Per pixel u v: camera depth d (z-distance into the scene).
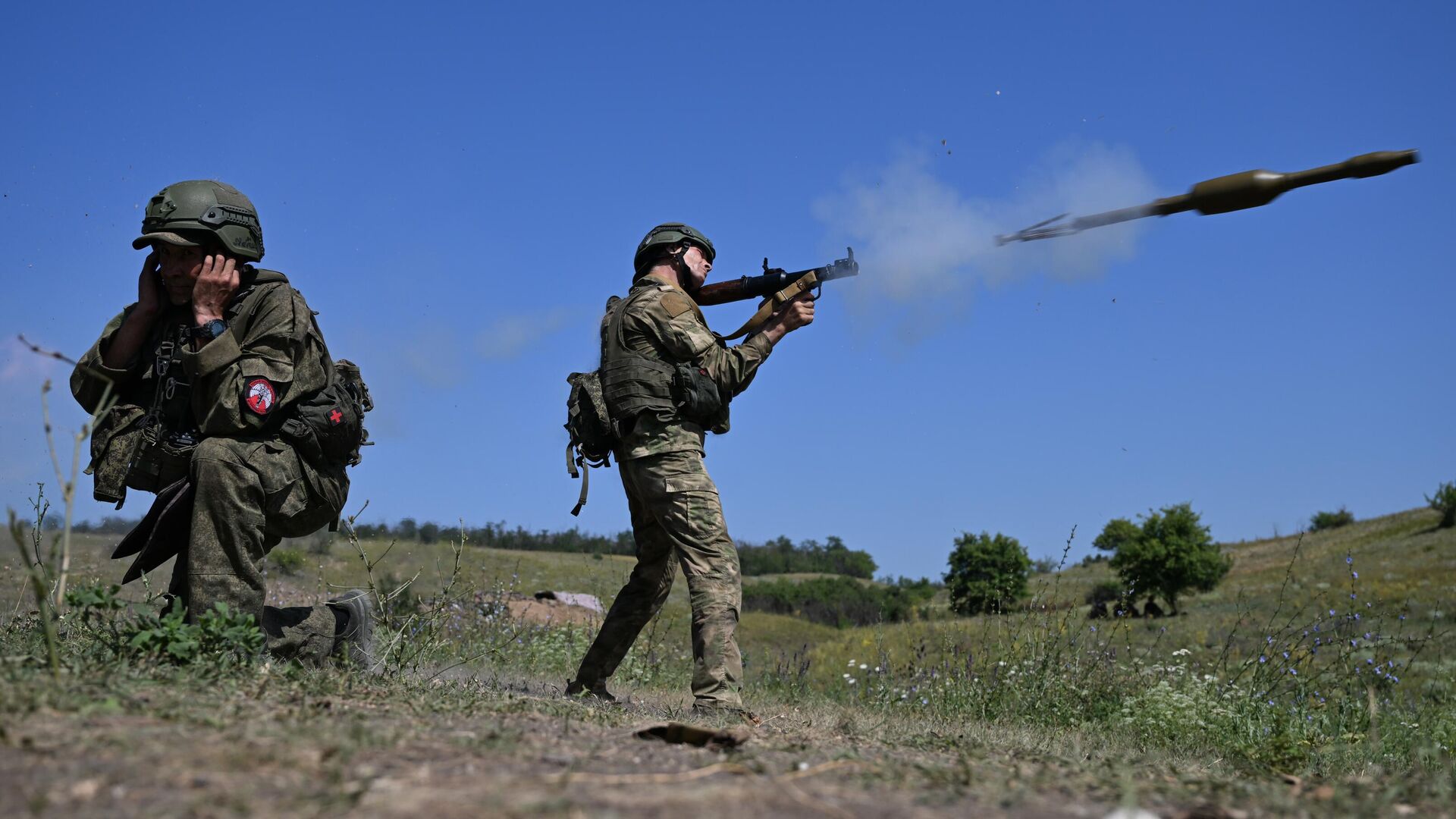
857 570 59.28
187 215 4.22
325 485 4.56
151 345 4.40
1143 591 32.56
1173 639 15.27
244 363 4.23
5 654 3.42
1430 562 36.97
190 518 4.27
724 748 3.05
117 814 1.83
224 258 4.28
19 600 4.86
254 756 2.27
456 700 3.80
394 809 1.91
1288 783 3.43
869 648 13.66
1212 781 3.10
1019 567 31.12
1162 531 33.03
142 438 4.34
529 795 2.10
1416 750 5.51
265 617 4.63
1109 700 6.97
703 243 5.22
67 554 3.02
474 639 8.70
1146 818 2.24
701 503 4.87
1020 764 3.30
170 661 3.71
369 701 3.54
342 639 4.85
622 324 5.01
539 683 6.15
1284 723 6.11
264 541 4.43
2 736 2.25
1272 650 7.69
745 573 57.53
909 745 3.81
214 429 4.24
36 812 1.81
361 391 4.88
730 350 5.00
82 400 4.42
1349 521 68.19
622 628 5.33
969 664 7.69
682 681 8.27
